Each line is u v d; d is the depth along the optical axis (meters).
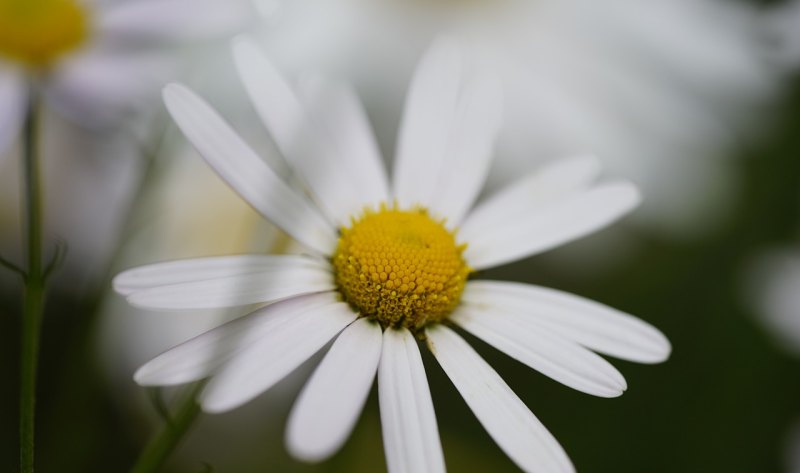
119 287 0.15
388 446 0.14
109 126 0.19
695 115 0.22
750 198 0.22
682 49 0.23
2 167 0.20
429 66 0.18
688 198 0.22
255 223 0.19
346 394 0.14
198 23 0.19
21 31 0.19
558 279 0.22
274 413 0.20
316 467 0.20
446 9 0.22
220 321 0.19
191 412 0.15
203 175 0.19
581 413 0.22
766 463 0.22
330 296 0.16
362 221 0.16
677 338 0.22
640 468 0.22
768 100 0.23
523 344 0.16
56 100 0.19
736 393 0.22
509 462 0.21
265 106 0.16
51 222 0.20
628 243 0.22
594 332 0.16
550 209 0.17
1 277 0.20
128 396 0.19
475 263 0.17
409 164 0.17
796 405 0.22
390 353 0.15
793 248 0.22
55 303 0.20
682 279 0.22
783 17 0.23
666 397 0.22
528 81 0.22
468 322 0.16
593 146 0.22
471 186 0.17
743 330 0.22
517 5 0.22
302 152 0.16
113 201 0.20
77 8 0.19
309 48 0.21
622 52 0.22
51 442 0.18
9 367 0.19
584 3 0.23
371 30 0.22
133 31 0.19
